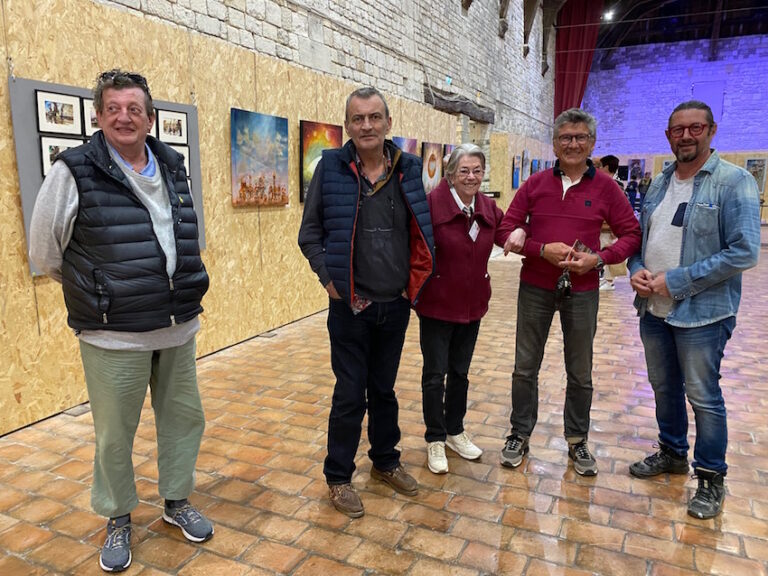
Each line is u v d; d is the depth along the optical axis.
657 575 1.93
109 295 1.81
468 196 2.44
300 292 5.71
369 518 2.29
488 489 2.50
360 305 2.20
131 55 3.60
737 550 2.06
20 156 2.97
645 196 2.50
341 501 2.32
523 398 2.72
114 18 3.47
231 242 4.68
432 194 2.49
